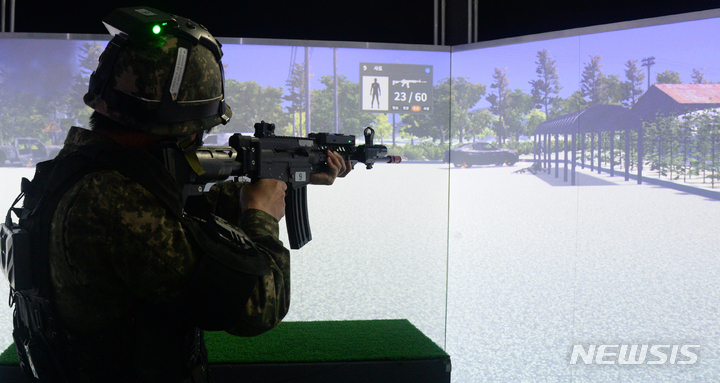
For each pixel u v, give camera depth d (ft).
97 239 2.16
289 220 4.76
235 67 10.66
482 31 9.89
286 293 2.74
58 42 9.80
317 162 5.08
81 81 9.95
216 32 9.59
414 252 12.30
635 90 9.77
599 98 10.27
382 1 10.09
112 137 2.50
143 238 2.18
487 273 12.02
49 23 9.41
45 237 2.30
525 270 11.82
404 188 12.28
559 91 10.80
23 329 2.58
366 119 11.09
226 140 10.78
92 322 2.29
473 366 9.61
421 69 11.05
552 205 11.41
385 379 8.69
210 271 2.25
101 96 2.47
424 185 12.29
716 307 9.29
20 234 2.32
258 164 3.78
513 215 12.12
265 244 2.79
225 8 9.55
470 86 11.78
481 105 11.82
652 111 9.62
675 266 9.62
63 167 2.38
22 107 9.83
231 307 2.30
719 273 9.25
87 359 2.34
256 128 4.42
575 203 10.96
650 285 9.90
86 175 2.30
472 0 9.96
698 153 9.27
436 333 10.52
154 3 9.34
